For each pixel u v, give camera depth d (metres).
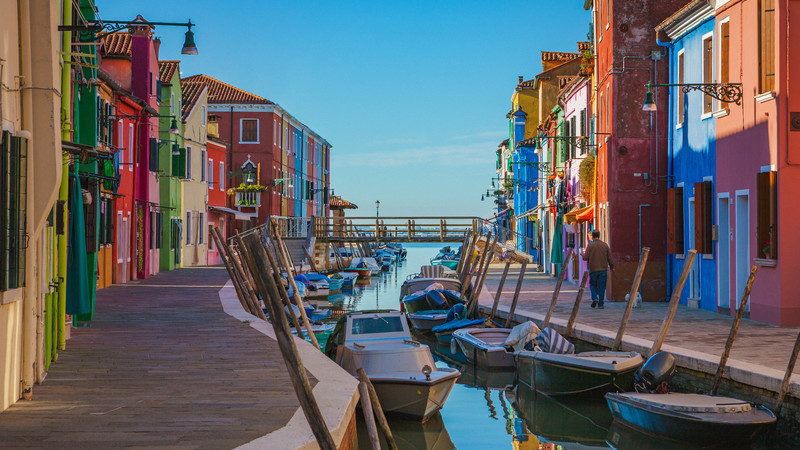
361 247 68.38
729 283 18.41
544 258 39.19
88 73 15.98
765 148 16.36
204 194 44.62
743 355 12.25
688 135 21.12
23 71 8.59
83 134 16.06
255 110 53.53
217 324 15.86
